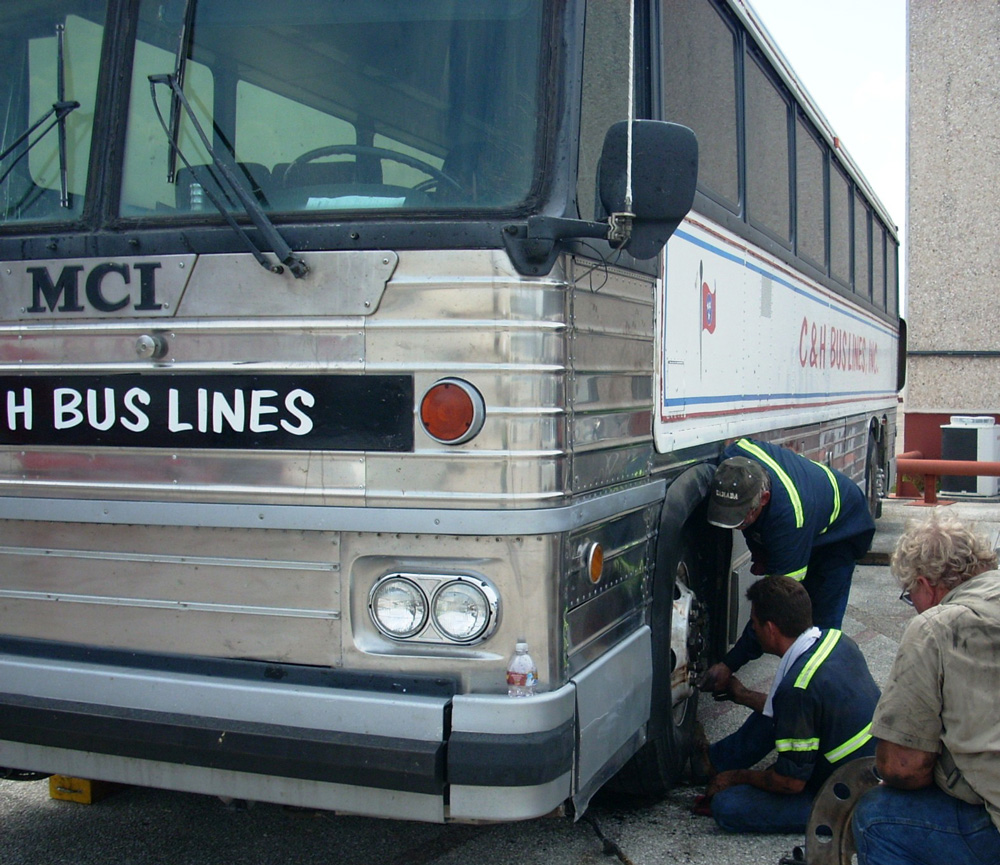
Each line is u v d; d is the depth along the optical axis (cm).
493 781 283
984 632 273
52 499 326
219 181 317
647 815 418
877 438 1116
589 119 317
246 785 303
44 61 343
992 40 1609
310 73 319
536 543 292
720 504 425
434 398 290
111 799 433
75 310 319
